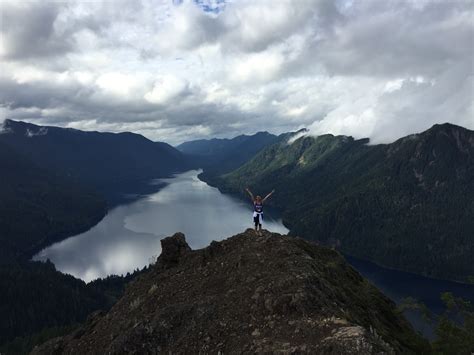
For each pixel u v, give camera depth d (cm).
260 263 3212
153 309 3234
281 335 2342
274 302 2598
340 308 2697
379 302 4150
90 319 4056
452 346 3725
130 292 3834
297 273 2894
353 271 4669
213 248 3725
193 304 2902
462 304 4159
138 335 2778
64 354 3453
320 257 4350
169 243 4109
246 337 2439
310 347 2116
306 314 2475
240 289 2922
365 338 2036
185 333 2694
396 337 3478
